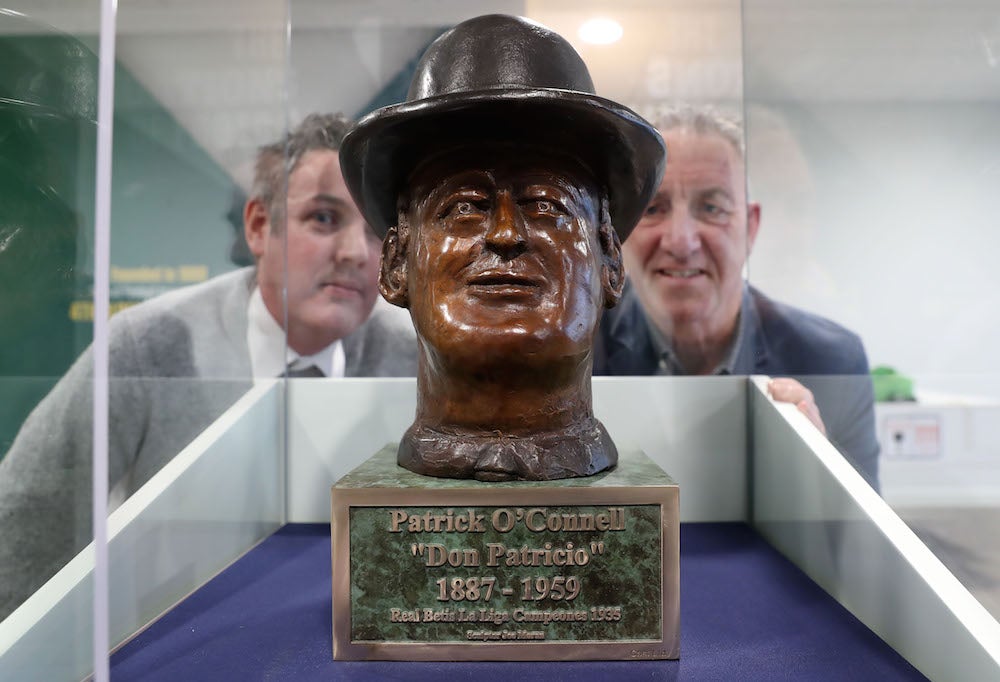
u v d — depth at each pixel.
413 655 1.44
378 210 1.84
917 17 2.36
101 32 1.32
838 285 2.51
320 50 2.54
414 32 2.54
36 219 1.35
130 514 1.61
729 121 2.56
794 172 2.54
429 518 1.44
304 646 1.51
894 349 2.46
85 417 1.35
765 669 1.40
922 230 2.43
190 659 1.45
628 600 1.44
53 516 1.36
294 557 2.07
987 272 2.36
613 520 1.44
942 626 1.31
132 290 1.76
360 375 2.55
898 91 2.41
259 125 2.44
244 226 2.34
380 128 1.53
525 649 1.44
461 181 1.59
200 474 1.89
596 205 1.71
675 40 2.55
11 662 1.29
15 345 1.36
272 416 2.33
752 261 2.58
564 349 1.54
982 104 2.31
